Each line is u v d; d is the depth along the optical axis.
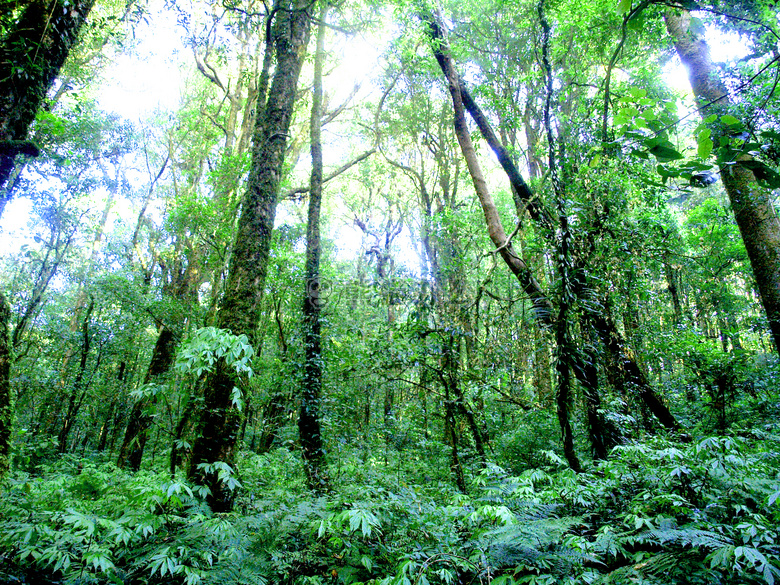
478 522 3.81
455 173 19.56
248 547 3.45
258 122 6.63
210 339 4.27
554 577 2.92
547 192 7.63
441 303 9.18
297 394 9.48
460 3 13.36
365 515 3.26
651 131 1.61
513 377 9.34
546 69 7.66
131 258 20.62
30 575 3.03
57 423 14.41
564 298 5.97
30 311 13.95
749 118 1.73
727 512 3.67
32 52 4.49
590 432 6.36
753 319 10.97
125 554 3.25
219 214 12.20
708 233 16.34
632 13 1.83
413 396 10.03
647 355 9.75
